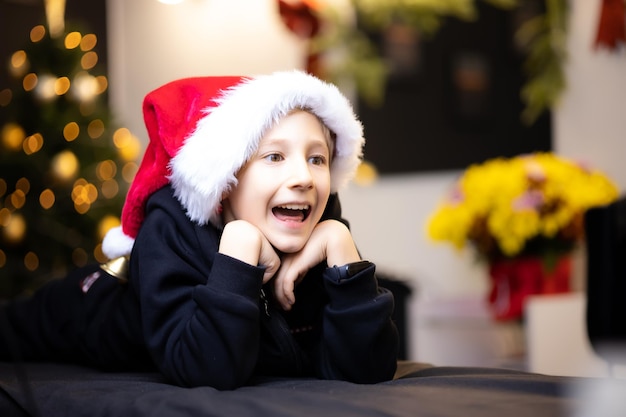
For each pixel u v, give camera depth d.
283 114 1.07
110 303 1.32
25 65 3.26
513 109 3.11
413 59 3.30
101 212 3.24
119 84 4.39
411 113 3.31
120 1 4.43
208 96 1.11
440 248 3.26
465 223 2.67
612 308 1.85
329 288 1.04
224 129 1.04
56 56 3.25
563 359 2.53
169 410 0.84
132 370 1.31
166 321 1.04
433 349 3.07
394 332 1.07
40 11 4.11
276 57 3.74
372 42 3.32
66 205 3.21
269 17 3.77
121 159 3.38
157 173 1.15
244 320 0.96
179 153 1.08
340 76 3.22
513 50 3.11
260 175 1.05
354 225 3.46
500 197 2.61
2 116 3.53
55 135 3.19
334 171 1.20
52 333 1.47
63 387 1.05
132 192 1.18
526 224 2.57
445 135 3.25
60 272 3.26
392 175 3.35
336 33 3.22
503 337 2.94
